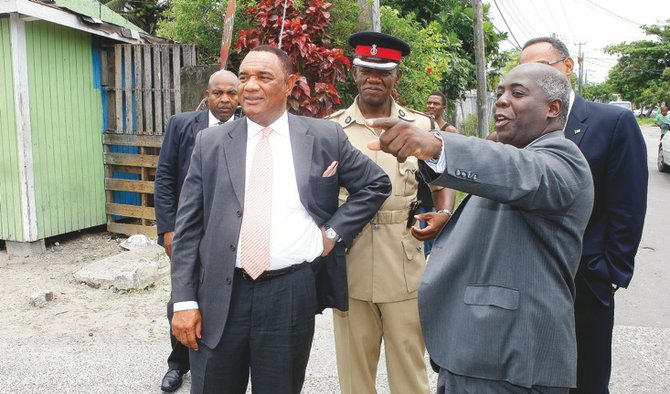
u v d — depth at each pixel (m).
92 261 6.01
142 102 6.72
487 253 1.78
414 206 2.78
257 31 6.06
